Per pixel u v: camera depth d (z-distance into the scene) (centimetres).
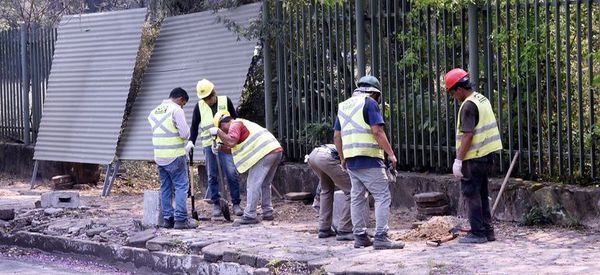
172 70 1794
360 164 1127
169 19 1828
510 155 1330
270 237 1255
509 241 1152
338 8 1549
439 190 1376
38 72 2048
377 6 1488
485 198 1156
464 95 1134
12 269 1269
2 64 2158
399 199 1438
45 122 1955
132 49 1833
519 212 1280
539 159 1297
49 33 2011
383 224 1133
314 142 1582
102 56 1878
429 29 1420
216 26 1728
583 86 1281
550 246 1108
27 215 1509
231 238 1248
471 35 1359
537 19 1285
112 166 1853
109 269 1277
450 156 1411
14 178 2084
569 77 1252
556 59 1268
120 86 1833
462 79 1125
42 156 1944
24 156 2075
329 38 1560
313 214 1455
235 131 1362
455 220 1234
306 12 1602
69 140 1898
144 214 1373
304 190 1572
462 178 1145
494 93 1363
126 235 1334
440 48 1418
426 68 1436
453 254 1072
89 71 1894
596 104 1284
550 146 1288
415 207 1414
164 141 1346
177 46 1798
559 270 959
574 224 1226
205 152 1467
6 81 2148
